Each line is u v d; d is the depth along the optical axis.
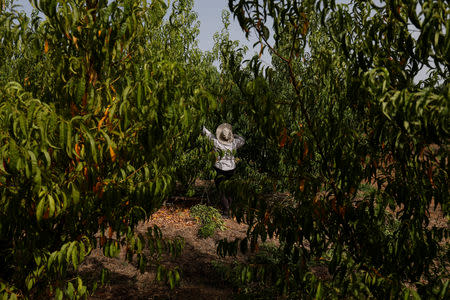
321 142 2.04
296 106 1.96
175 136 2.17
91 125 1.82
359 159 1.93
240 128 6.70
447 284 1.63
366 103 1.81
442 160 1.67
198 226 6.39
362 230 2.01
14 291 1.93
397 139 1.66
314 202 1.96
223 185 2.27
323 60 1.98
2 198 1.62
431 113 1.48
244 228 6.49
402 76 1.78
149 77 1.70
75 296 2.13
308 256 2.12
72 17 1.76
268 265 2.08
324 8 1.74
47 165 1.50
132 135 1.91
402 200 1.88
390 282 1.80
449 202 1.76
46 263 1.92
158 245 2.35
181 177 2.47
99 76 1.98
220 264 4.65
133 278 4.34
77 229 2.09
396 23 1.76
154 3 2.05
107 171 2.12
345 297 1.91
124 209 2.14
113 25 1.75
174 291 4.09
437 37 1.37
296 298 2.17
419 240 1.85
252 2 1.80
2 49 2.08
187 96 1.95
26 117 1.54
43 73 2.52
